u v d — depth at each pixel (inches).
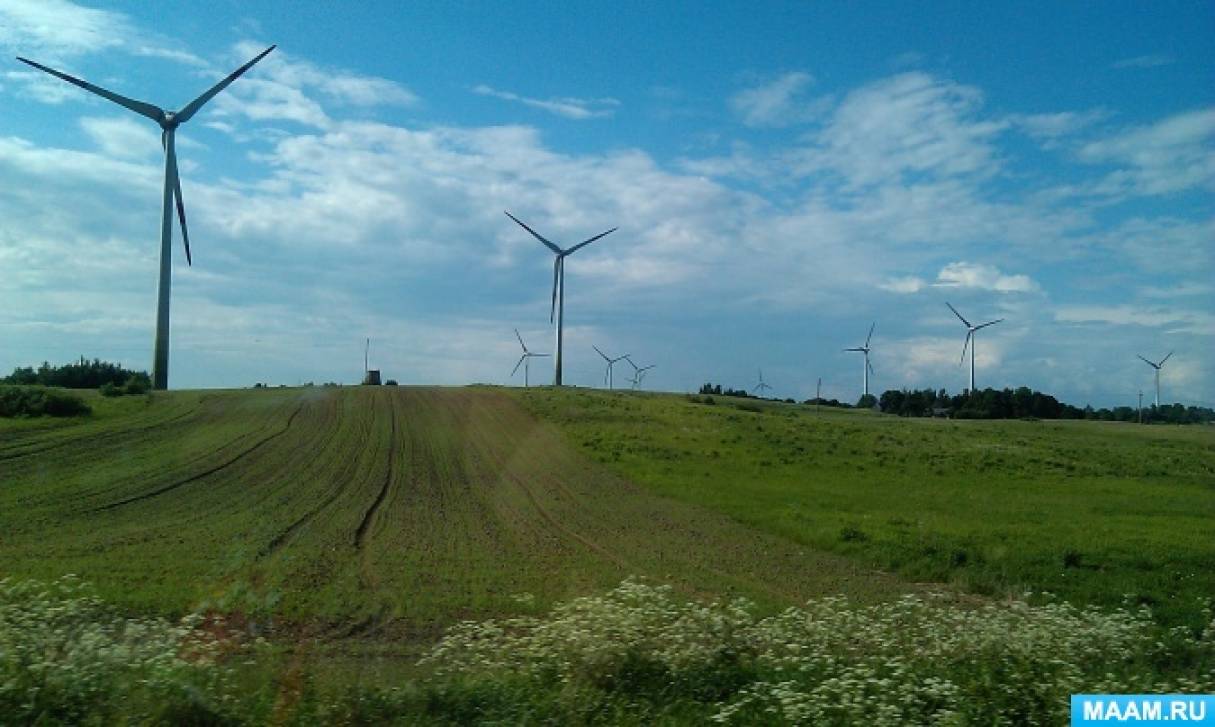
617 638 377.1
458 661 395.5
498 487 1290.6
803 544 946.1
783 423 2130.9
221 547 826.8
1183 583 781.3
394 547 864.9
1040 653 382.0
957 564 836.6
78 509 1018.1
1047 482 1512.1
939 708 325.7
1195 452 2203.5
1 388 1843.0
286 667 400.8
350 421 1930.4
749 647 398.0
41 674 305.9
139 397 2118.6
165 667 322.3
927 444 1921.8
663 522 1053.2
